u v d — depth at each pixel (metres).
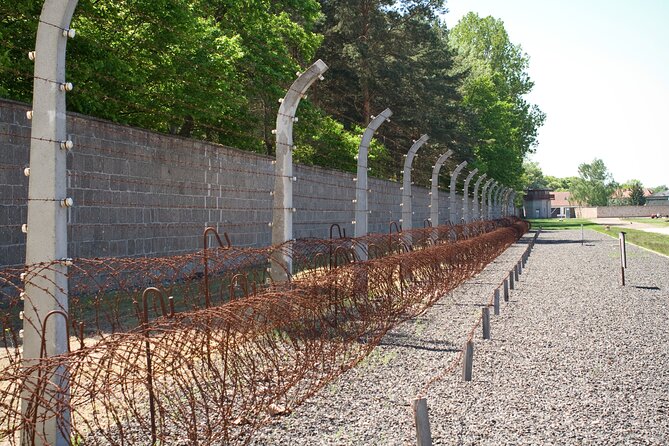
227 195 18.39
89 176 13.08
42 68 5.16
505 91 74.69
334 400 6.80
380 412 6.42
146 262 6.84
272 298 6.32
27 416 4.18
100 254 13.38
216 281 13.23
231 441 5.49
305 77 10.05
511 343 9.88
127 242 14.22
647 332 10.84
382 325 9.84
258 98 26.58
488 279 18.95
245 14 23.14
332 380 7.54
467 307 13.56
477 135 55.84
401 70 39.75
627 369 8.27
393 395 7.02
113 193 13.84
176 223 16.02
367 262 9.73
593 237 47.69
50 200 5.11
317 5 27.70
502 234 26.78
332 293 8.66
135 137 14.54
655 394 7.12
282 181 10.14
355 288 9.14
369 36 39.41
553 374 7.99
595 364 8.54
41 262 5.04
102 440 5.27
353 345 9.13
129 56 16.05
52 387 4.88
